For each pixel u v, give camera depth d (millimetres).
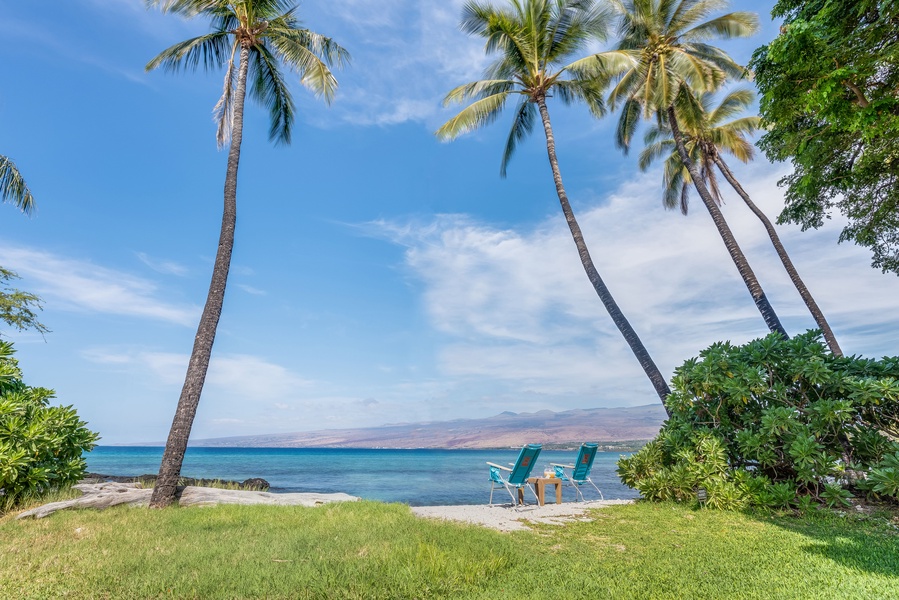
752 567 4367
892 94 7121
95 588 3709
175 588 3670
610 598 3541
